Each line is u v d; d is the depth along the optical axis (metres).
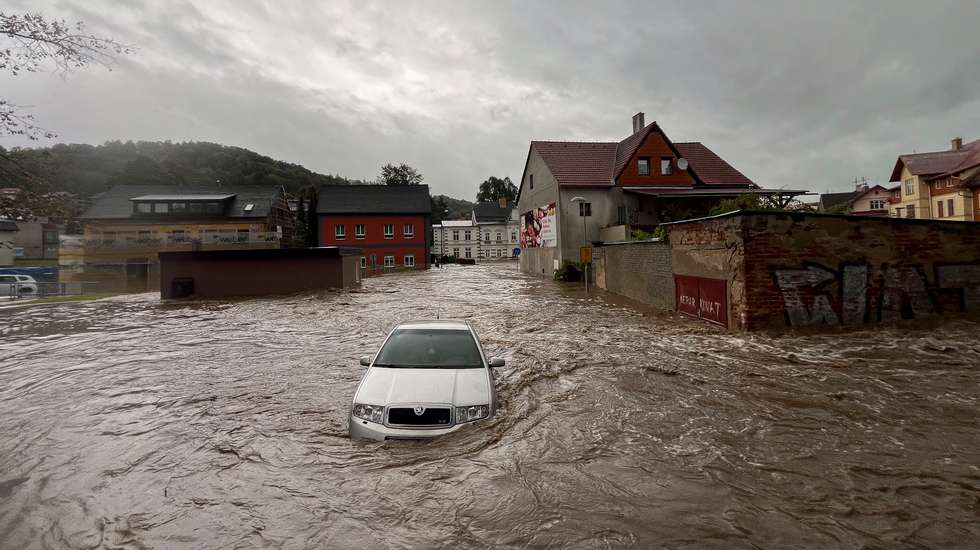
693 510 3.46
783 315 10.74
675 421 5.35
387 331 12.71
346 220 51.62
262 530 3.29
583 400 6.15
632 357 8.65
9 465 4.53
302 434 5.18
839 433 4.92
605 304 17.58
